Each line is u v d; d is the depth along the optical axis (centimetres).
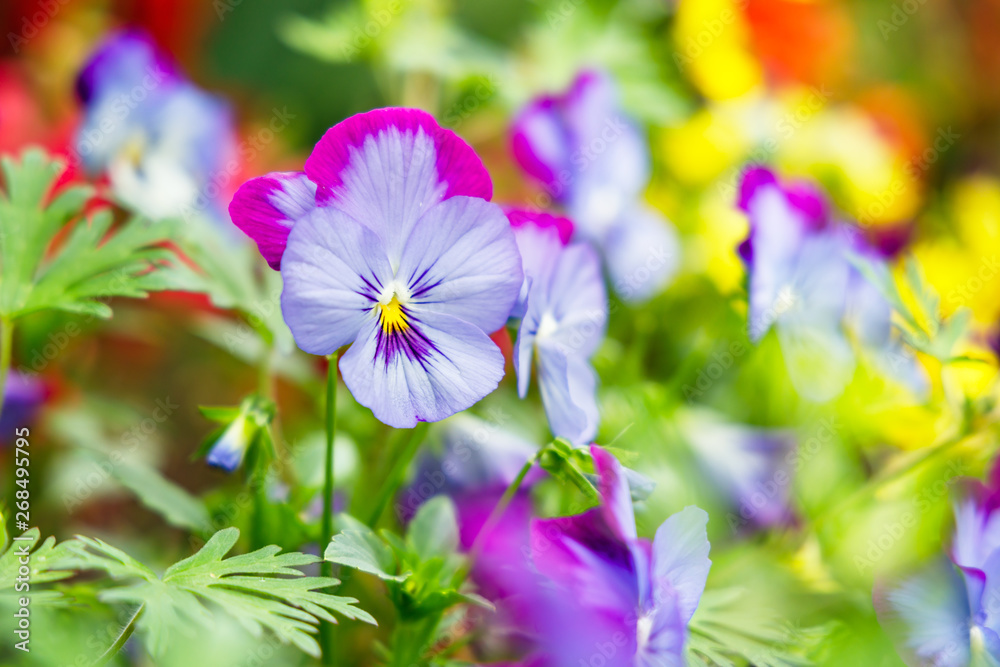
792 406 43
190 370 48
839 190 51
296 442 41
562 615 34
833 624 38
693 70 53
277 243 34
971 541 37
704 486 40
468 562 35
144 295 36
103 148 43
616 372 42
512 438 39
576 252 37
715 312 44
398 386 33
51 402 43
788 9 52
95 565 33
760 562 39
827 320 41
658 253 44
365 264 33
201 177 44
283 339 38
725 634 36
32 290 37
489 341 34
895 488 41
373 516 36
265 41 60
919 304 39
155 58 43
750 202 39
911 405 41
